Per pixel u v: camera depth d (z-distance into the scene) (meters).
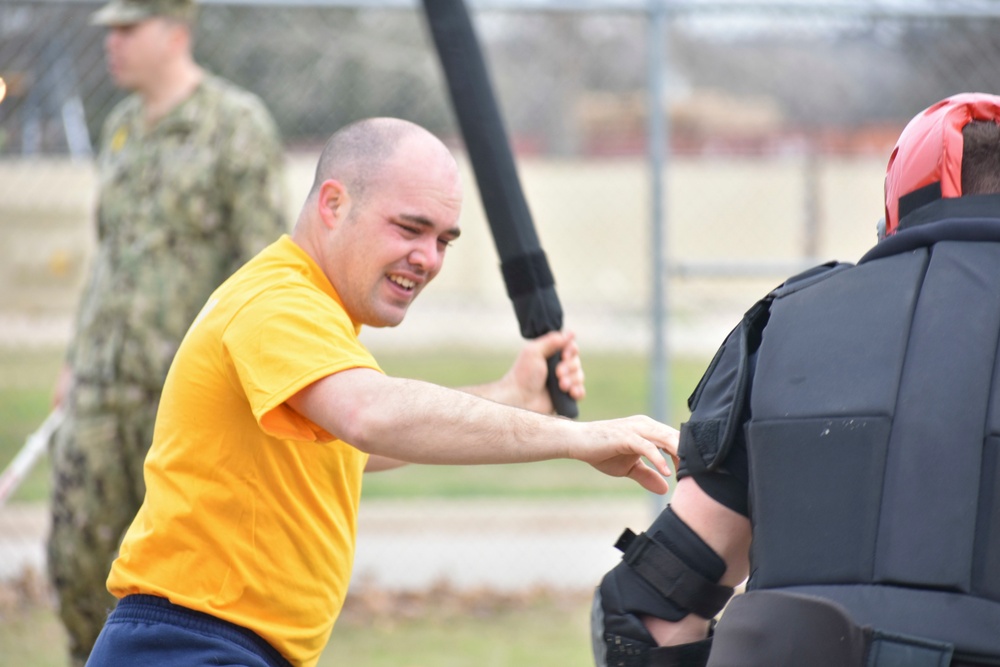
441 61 8.52
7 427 24.05
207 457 6.66
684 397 29.92
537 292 8.38
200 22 20.77
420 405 5.95
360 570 19.34
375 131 6.86
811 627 4.71
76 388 11.97
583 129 62.84
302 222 7.05
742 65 61.03
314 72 26.98
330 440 6.42
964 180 5.45
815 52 56.72
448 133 39.62
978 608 4.63
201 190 12.02
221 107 12.17
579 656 15.16
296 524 6.80
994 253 5.20
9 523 20.69
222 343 6.50
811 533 4.94
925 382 4.91
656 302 15.10
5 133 16.31
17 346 23.17
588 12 15.06
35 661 14.28
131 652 6.69
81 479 11.76
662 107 15.12
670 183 58.06
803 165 57.53
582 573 19.45
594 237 56.56
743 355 5.48
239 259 12.08
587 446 5.91
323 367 6.15
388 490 25.56
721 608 5.64
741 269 15.26
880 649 4.62
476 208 51.62
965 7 15.99
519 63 46.25
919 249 5.36
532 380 8.35
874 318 5.17
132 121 12.48
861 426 4.94
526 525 22.50
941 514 4.72
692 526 5.49
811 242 56.75
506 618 17.09
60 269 19.36
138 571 6.85
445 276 51.62
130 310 11.87
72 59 16.42
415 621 16.84
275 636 6.80
